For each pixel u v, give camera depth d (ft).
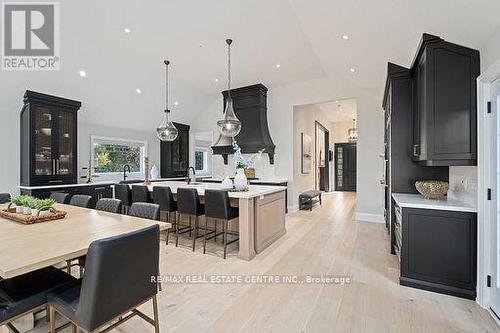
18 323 5.91
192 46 13.71
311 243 12.46
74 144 15.72
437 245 7.73
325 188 34.22
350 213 19.67
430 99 8.00
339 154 35.53
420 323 6.28
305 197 20.38
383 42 9.75
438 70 7.91
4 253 4.47
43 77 13.60
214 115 23.09
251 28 12.01
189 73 17.34
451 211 7.55
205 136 27.22
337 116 31.73
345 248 11.73
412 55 9.62
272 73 17.53
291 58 15.25
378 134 16.63
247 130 19.79
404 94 10.89
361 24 9.16
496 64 6.25
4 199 10.78
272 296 7.59
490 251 6.89
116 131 19.42
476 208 7.27
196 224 12.36
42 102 14.17
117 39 12.99
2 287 5.01
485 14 6.26
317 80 18.62
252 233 10.72
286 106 19.89
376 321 6.37
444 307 6.96
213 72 17.25
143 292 4.98
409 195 10.15
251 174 20.63
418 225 7.99
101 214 7.82
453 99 7.72
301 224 16.22
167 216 14.62
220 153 20.44
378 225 15.92
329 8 8.95
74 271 9.17
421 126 8.96
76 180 15.87
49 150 14.55
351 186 34.83
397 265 9.80
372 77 14.39
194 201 11.39
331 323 6.31
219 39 13.01
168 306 7.07
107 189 17.16
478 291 7.14
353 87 17.40
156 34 12.55
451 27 7.20
